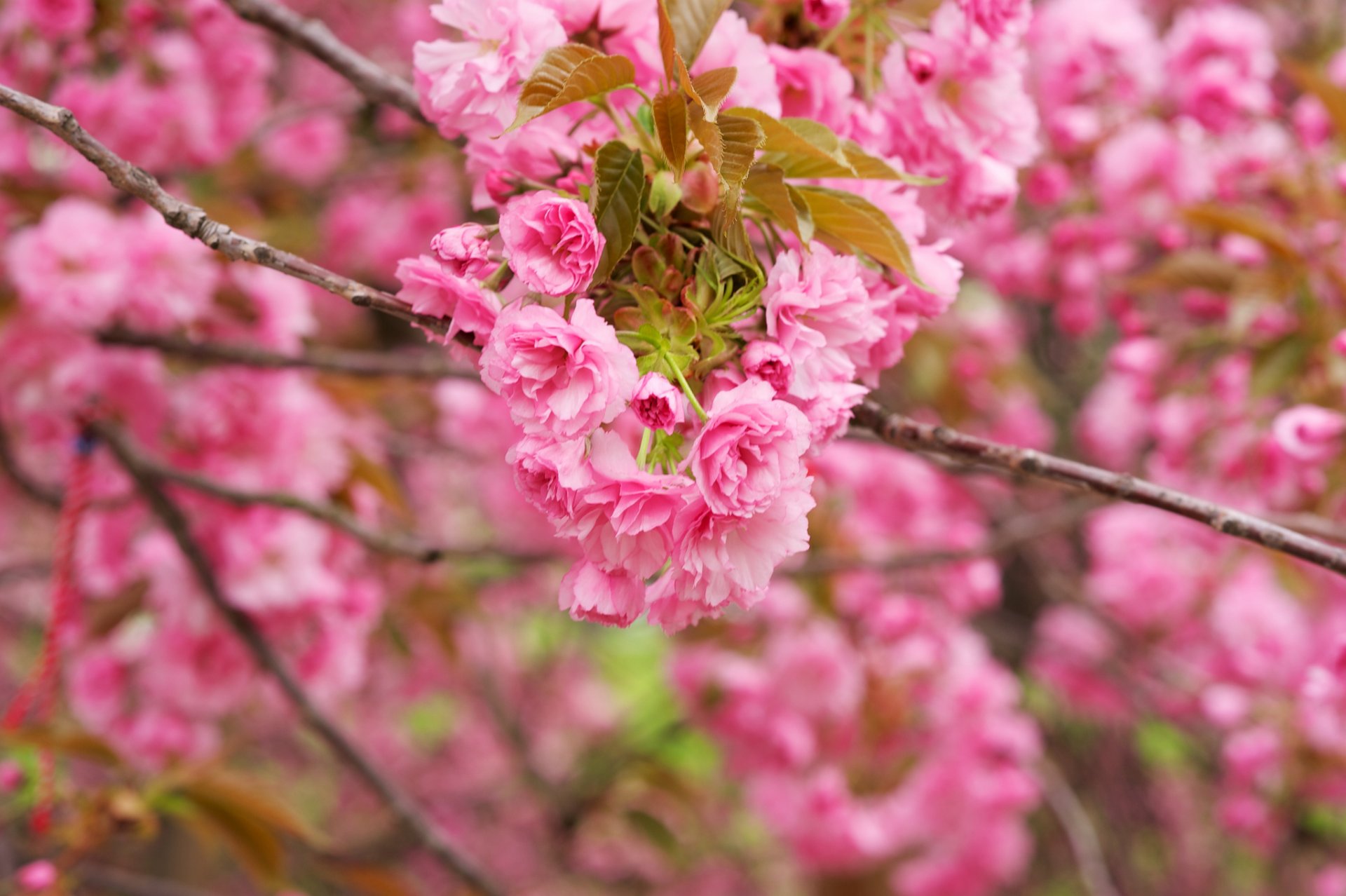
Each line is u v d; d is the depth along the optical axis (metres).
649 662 3.98
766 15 1.03
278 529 1.64
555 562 1.58
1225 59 1.95
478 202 0.97
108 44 1.66
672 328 0.92
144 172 0.92
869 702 2.28
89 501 1.77
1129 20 1.97
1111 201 1.93
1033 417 2.81
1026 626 3.28
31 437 1.70
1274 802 2.40
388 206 2.80
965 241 2.28
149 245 1.51
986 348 2.51
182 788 1.43
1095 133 1.96
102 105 1.64
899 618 2.21
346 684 1.81
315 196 2.87
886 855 2.63
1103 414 2.66
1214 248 1.96
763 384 0.90
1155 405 1.96
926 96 1.02
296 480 1.70
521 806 3.88
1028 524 1.69
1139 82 1.97
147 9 1.61
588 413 0.89
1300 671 2.34
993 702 2.35
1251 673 2.40
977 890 2.65
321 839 1.43
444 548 1.39
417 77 0.98
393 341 2.93
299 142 2.55
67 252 1.46
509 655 3.88
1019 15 1.02
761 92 0.97
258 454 1.69
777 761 2.37
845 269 0.93
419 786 3.88
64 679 1.85
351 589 1.80
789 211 0.92
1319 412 1.37
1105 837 3.24
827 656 2.20
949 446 0.99
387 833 3.16
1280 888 3.26
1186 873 3.33
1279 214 1.85
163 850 2.64
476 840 3.81
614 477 0.90
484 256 0.91
